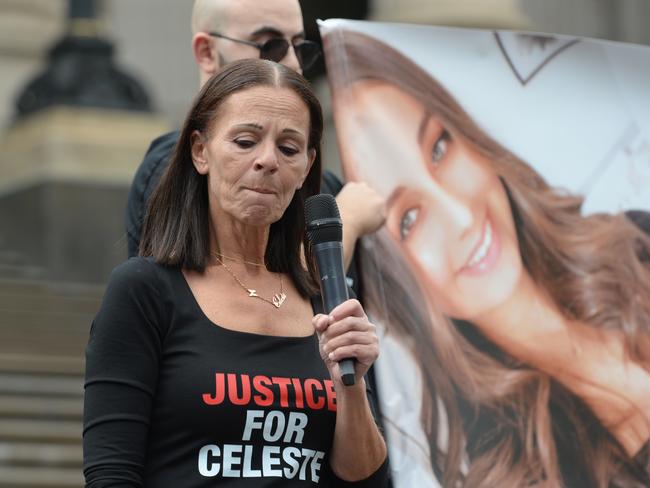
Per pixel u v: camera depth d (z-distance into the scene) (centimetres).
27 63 2616
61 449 1566
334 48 698
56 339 1844
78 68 2345
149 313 539
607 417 665
